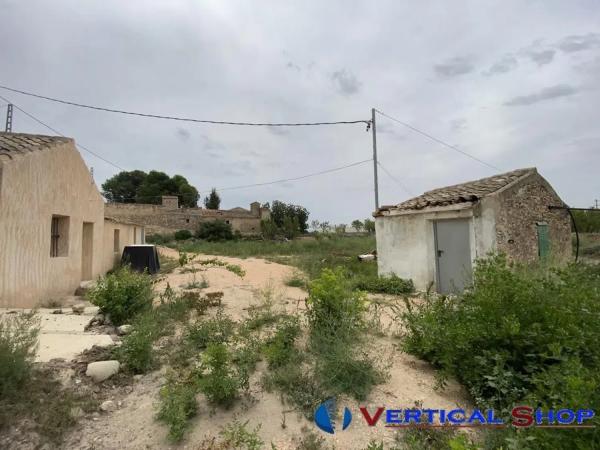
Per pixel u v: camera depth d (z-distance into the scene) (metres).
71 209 8.90
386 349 4.75
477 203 8.20
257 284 10.37
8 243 6.22
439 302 4.62
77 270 9.28
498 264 4.36
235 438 2.80
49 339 4.53
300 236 41.22
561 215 10.17
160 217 40.88
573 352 3.19
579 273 4.16
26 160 6.75
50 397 3.17
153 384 3.71
